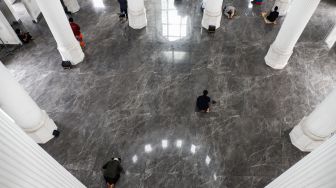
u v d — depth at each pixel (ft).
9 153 10.35
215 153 26.81
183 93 31.86
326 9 44.42
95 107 30.71
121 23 41.70
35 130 26.05
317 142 25.02
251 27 40.57
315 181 12.16
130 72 34.32
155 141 27.73
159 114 29.91
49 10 29.37
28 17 44.11
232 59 35.78
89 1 46.03
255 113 29.84
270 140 27.61
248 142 27.53
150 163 26.18
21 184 10.60
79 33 36.50
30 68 35.37
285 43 31.86
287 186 15.74
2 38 38.06
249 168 25.75
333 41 37.63
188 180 25.07
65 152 27.09
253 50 36.99
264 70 34.35
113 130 28.68
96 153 26.99
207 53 36.60
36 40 39.55
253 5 44.60
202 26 40.88
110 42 38.58
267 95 31.53
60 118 29.78
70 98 31.71
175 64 35.17
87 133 28.48
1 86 21.31
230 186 24.66
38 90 32.63
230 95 31.58
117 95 31.86
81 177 25.41
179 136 28.09
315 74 33.76
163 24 41.39
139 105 30.78
